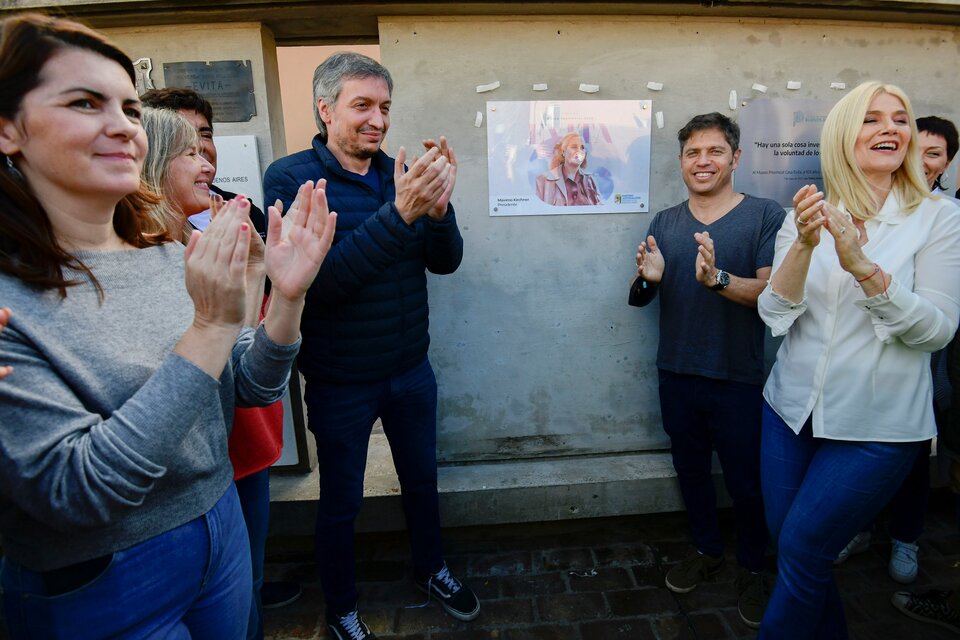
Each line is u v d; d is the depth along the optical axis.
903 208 1.50
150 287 0.97
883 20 2.42
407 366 1.95
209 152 1.94
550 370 2.59
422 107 2.32
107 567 0.88
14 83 0.79
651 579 2.30
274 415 1.63
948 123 2.27
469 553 2.48
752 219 2.02
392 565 2.40
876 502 1.48
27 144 0.82
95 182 0.85
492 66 2.31
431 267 2.02
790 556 1.54
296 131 4.89
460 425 2.61
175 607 0.98
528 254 2.48
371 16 2.24
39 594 0.88
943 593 2.08
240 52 2.26
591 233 2.49
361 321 1.78
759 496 2.08
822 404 1.52
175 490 0.96
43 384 0.78
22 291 0.81
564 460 2.67
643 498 2.53
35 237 0.81
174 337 0.97
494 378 2.58
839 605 1.66
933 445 2.59
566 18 2.30
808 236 1.42
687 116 2.42
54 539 0.86
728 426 2.06
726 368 2.03
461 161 2.37
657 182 2.47
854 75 2.47
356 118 1.74
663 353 2.21
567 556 2.45
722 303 2.02
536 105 2.34
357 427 1.87
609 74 2.35
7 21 0.81
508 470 2.59
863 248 1.52
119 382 0.87
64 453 0.77
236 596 1.11
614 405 2.66
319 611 2.16
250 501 1.60
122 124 0.86
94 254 0.91
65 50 0.81
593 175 2.43
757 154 2.48
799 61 2.43
